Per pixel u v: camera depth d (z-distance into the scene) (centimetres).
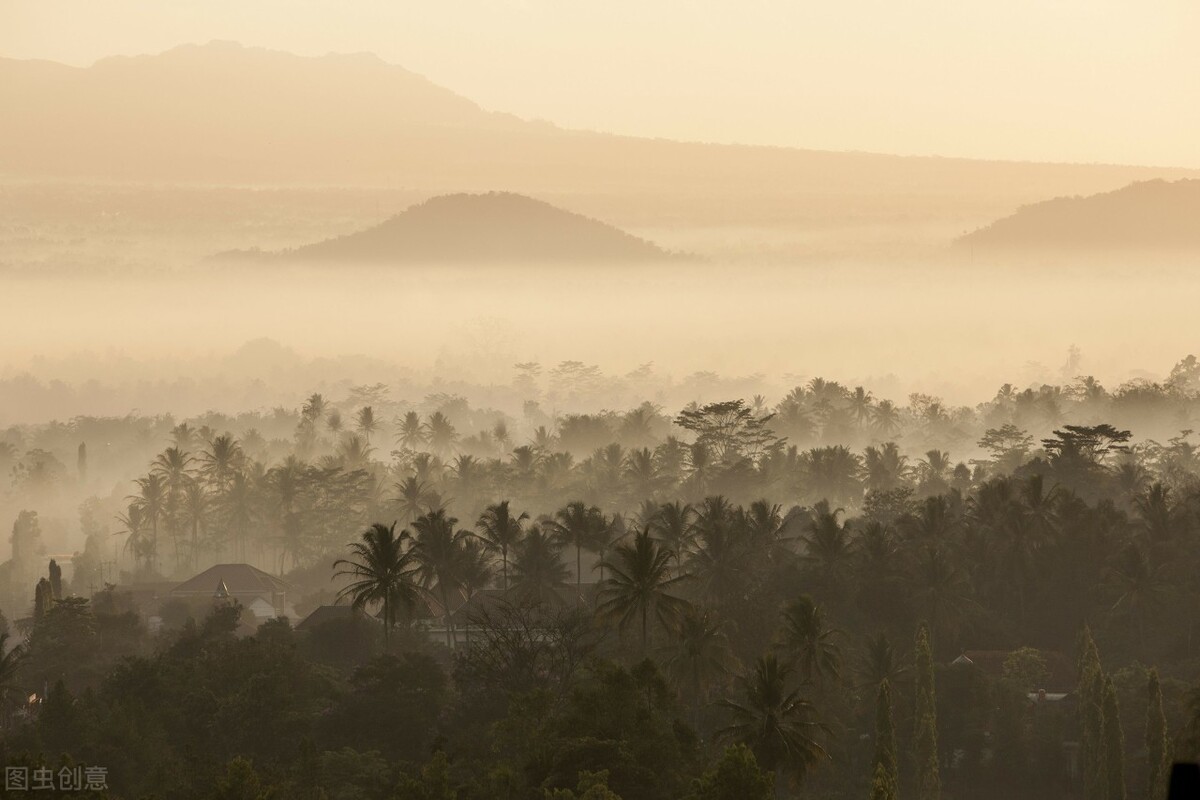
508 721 17100
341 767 17175
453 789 15100
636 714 15838
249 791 14775
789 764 16288
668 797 14788
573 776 14812
